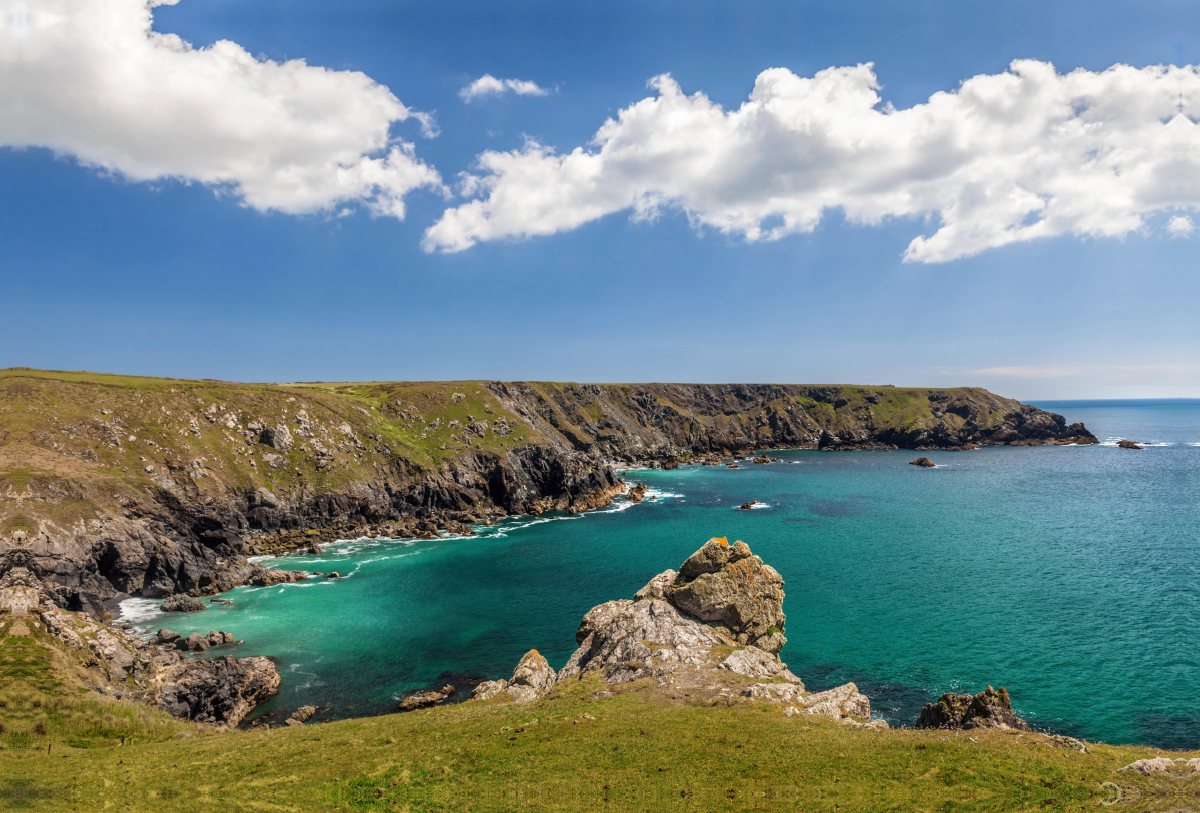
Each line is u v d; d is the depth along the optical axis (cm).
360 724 3819
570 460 17450
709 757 2809
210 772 2911
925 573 9419
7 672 4159
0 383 11388
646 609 5244
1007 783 2380
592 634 5425
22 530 7881
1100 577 8988
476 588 9288
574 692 4156
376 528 13188
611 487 18038
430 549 11831
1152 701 5362
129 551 8975
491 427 17888
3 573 7444
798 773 2606
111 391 12450
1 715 3675
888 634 7025
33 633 4831
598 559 10919
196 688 5312
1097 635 6819
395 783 2672
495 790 2553
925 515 14012
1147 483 18175
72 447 10506
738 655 4553
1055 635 6856
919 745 2827
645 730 3155
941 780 2461
